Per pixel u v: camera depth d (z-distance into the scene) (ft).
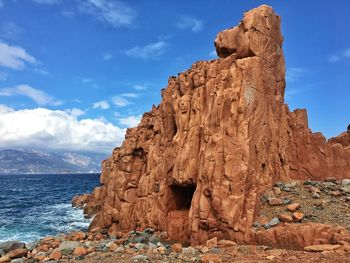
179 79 89.76
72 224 133.39
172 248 64.54
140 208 94.94
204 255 55.98
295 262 48.06
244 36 76.02
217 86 75.77
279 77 84.53
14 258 70.08
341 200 71.10
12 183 514.68
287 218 63.93
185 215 80.64
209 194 69.15
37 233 116.67
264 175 74.79
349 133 100.22
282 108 85.05
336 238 54.39
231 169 67.26
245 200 66.59
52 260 62.64
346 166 84.53
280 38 85.35
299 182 79.36
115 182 108.58
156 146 97.91
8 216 156.25
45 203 217.36
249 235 62.59
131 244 72.59
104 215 108.27
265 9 79.51
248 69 72.59
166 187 85.92
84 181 591.78
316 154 85.10
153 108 116.06
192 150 78.33
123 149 113.39
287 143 85.20
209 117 74.69
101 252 67.72
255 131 71.82
